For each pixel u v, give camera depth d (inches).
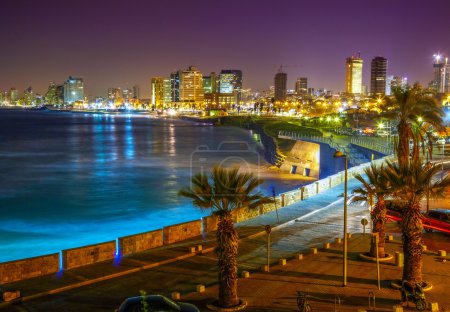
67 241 1627.7
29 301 829.2
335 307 757.9
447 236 1277.1
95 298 843.4
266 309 772.6
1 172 3393.2
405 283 800.3
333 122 6766.7
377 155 3316.9
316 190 1898.4
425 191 853.8
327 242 1210.0
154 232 1170.6
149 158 4340.6
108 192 2600.9
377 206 1043.3
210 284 909.2
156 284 914.7
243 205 812.6
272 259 1075.3
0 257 1434.5
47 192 2596.0
